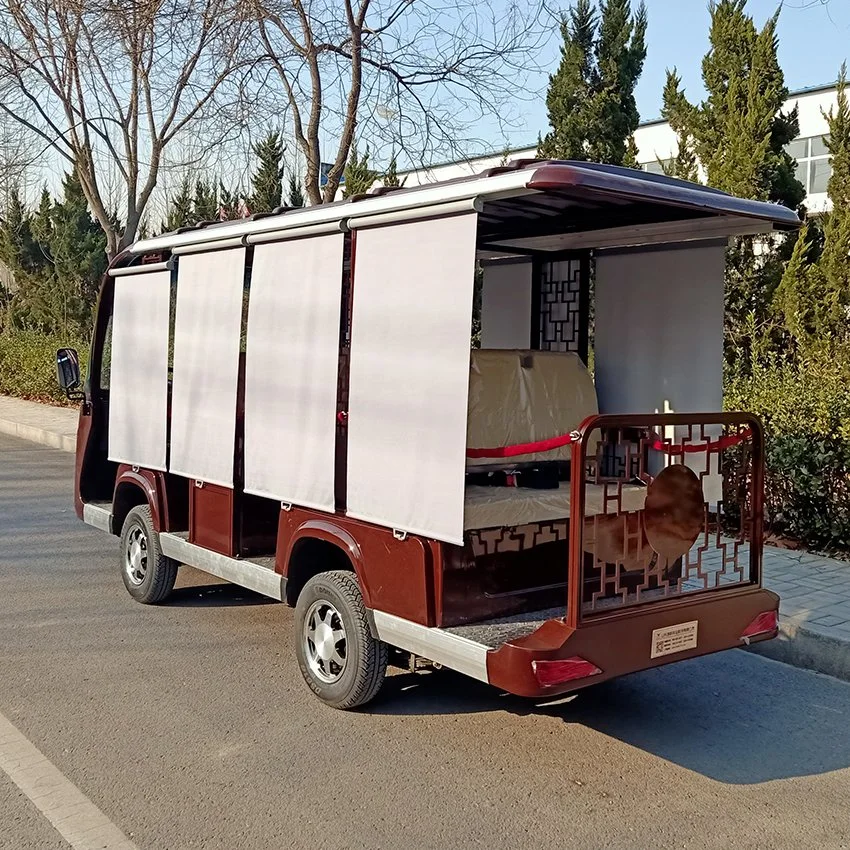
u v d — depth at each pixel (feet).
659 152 59.62
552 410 16.34
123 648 18.07
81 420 23.59
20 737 13.94
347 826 11.53
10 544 26.99
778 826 11.78
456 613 13.35
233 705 15.31
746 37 34.81
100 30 41.14
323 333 14.76
